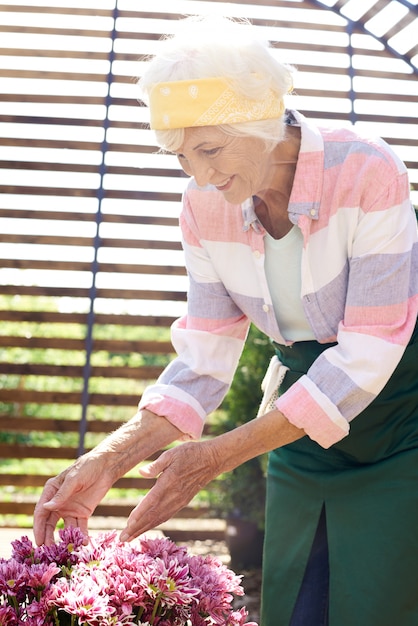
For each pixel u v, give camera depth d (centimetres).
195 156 139
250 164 141
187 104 134
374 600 151
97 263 489
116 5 495
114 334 791
